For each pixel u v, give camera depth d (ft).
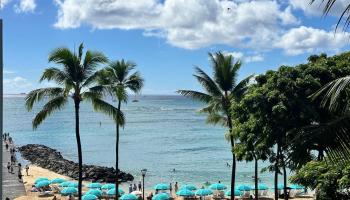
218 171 243.60
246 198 167.32
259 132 86.79
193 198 168.14
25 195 170.91
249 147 90.74
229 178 223.10
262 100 83.61
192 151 326.85
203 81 117.19
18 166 237.04
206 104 124.26
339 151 34.12
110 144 373.81
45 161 270.26
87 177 218.38
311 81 80.64
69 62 96.27
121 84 125.49
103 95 100.63
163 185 175.01
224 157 295.28
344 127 33.76
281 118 80.74
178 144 370.53
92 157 306.35
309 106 79.30
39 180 180.24
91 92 99.66
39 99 96.02
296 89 81.51
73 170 234.99
